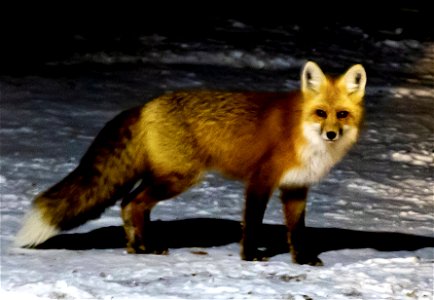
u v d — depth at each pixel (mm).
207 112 11148
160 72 25234
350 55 30797
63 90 22250
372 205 14820
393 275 10148
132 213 11250
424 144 20234
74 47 27609
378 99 24812
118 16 32781
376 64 30047
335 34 34000
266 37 31859
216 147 11227
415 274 10211
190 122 11133
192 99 11227
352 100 10828
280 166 10953
